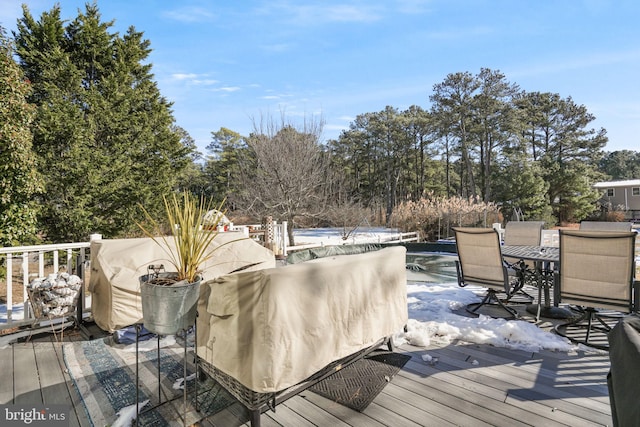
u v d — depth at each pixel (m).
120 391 2.07
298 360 1.65
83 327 3.17
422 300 4.02
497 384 2.07
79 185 8.63
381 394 1.97
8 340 2.87
